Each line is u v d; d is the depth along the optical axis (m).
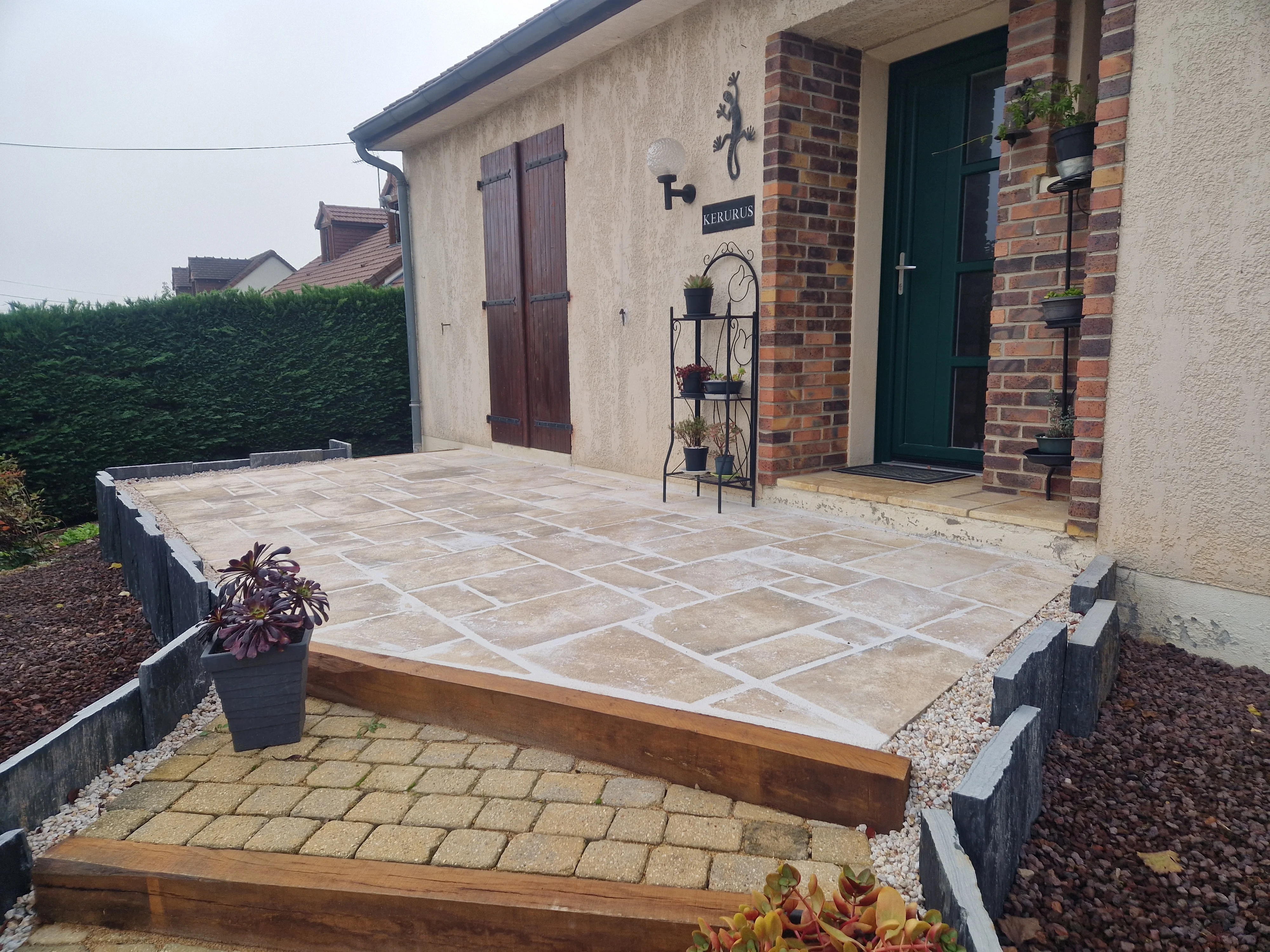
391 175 9.41
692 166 5.50
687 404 5.83
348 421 10.21
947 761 2.04
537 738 2.36
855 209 5.23
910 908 1.33
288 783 2.19
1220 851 1.82
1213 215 2.82
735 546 4.18
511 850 1.84
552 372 7.30
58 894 1.86
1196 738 2.30
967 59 4.84
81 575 5.20
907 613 3.09
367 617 3.16
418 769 2.25
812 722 2.21
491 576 3.71
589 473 6.90
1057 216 3.91
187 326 9.03
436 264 9.20
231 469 7.77
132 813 2.05
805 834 1.91
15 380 8.08
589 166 6.50
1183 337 2.95
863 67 5.11
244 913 1.79
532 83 6.95
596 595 3.40
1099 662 2.39
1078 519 3.40
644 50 5.80
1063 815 1.97
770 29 4.80
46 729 2.76
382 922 1.73
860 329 5.36
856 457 5.52
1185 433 2.98
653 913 1.62
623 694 2.39
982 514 3.96
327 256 23.80
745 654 2.71
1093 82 3.91
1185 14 2.82
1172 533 3.07
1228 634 2.92
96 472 8.09
